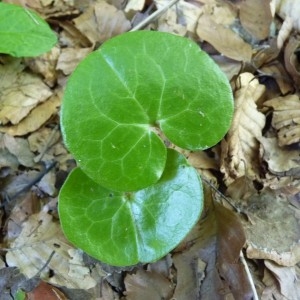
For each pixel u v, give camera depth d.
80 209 0.19
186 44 0.18
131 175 0.18
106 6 0.28
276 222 0.22
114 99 0.18
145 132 0.18
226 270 0.21
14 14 0.24
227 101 0.18
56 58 0.26
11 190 0.23
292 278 0.21
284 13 0.28
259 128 0.24
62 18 0.28
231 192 0.23
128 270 0.21
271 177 0.23
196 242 0.21
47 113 0.25
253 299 0.20
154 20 0.27
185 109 0.18
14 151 0.24
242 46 0.27
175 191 0.19
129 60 0.18
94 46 0.27
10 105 0.24
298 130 0.24
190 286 0.21
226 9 0.29
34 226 0.22
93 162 0.18
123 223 0.19
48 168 0.23
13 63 0.26
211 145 0.19
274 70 0.27
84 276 0.21
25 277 0.21
